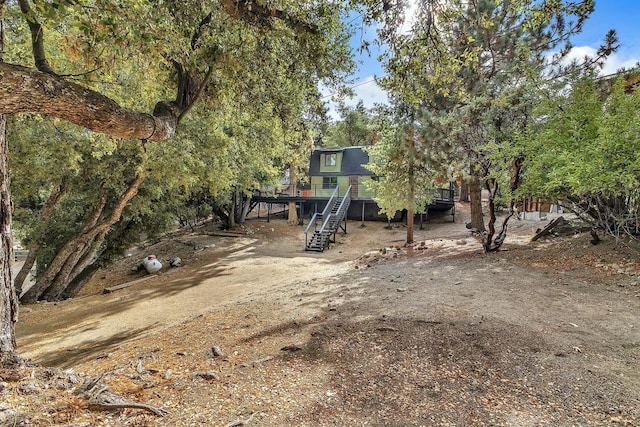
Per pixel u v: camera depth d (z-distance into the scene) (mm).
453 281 6836
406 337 3930
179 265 13969
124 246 12852
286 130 7578
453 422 2318
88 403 2350
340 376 3068
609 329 3975
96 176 10117
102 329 6664
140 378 3072
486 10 7770
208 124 9430
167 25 4031
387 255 12016
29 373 2705
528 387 2770
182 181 10234
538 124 7406
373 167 13766
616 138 5008
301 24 4562
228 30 4926
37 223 10109
